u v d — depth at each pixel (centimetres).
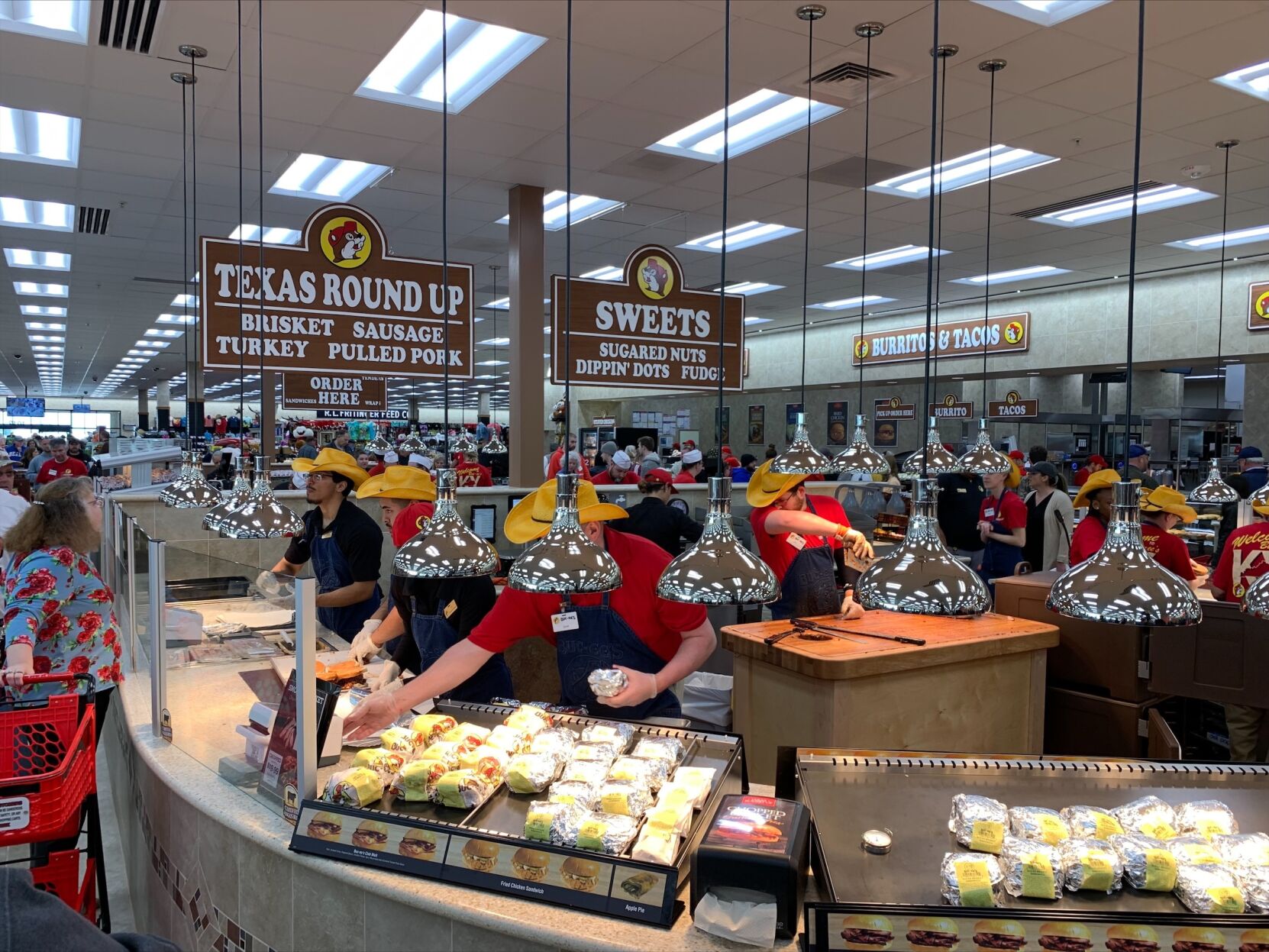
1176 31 450
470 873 167
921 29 451
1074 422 1100
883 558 179
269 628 235
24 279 1141
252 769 217
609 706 246
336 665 289
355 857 178
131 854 310
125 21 442
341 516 399
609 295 564
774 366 1698
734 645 348
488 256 1033
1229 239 879
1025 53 479
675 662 257
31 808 228
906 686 324
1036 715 361
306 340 497
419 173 704
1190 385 1141
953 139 623
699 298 595
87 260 1020
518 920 156
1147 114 567
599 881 158
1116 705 346
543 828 167
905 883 155
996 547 660
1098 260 988
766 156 655
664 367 583
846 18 439
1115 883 152
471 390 3303
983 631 352
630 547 268
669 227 889
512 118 581
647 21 446
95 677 324
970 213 811
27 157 663
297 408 715
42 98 542
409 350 523
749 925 148
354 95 540
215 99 546
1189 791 192
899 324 1434
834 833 173
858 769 203
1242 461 853
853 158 663
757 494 411
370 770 191
